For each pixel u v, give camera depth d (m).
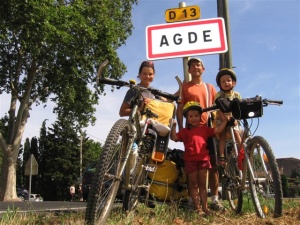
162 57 5.83
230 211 4.38
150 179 4.27
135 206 3.88
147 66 4.68
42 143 59.81
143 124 3.85
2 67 24.58
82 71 23.89
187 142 4.33
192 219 3.80
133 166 3.57
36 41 19.52
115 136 3.04
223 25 5.90
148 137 3.92
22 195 44.00
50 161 56.62
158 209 3.98
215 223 3.67
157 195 4.25
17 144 24.62
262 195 3.88
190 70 5.14
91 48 22.70
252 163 3.98
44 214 4.09
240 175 4.11
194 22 5.91
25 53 23.94
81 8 21.58
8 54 24.05
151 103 4.27
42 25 18.89
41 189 58.44
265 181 3.82
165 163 4.29
